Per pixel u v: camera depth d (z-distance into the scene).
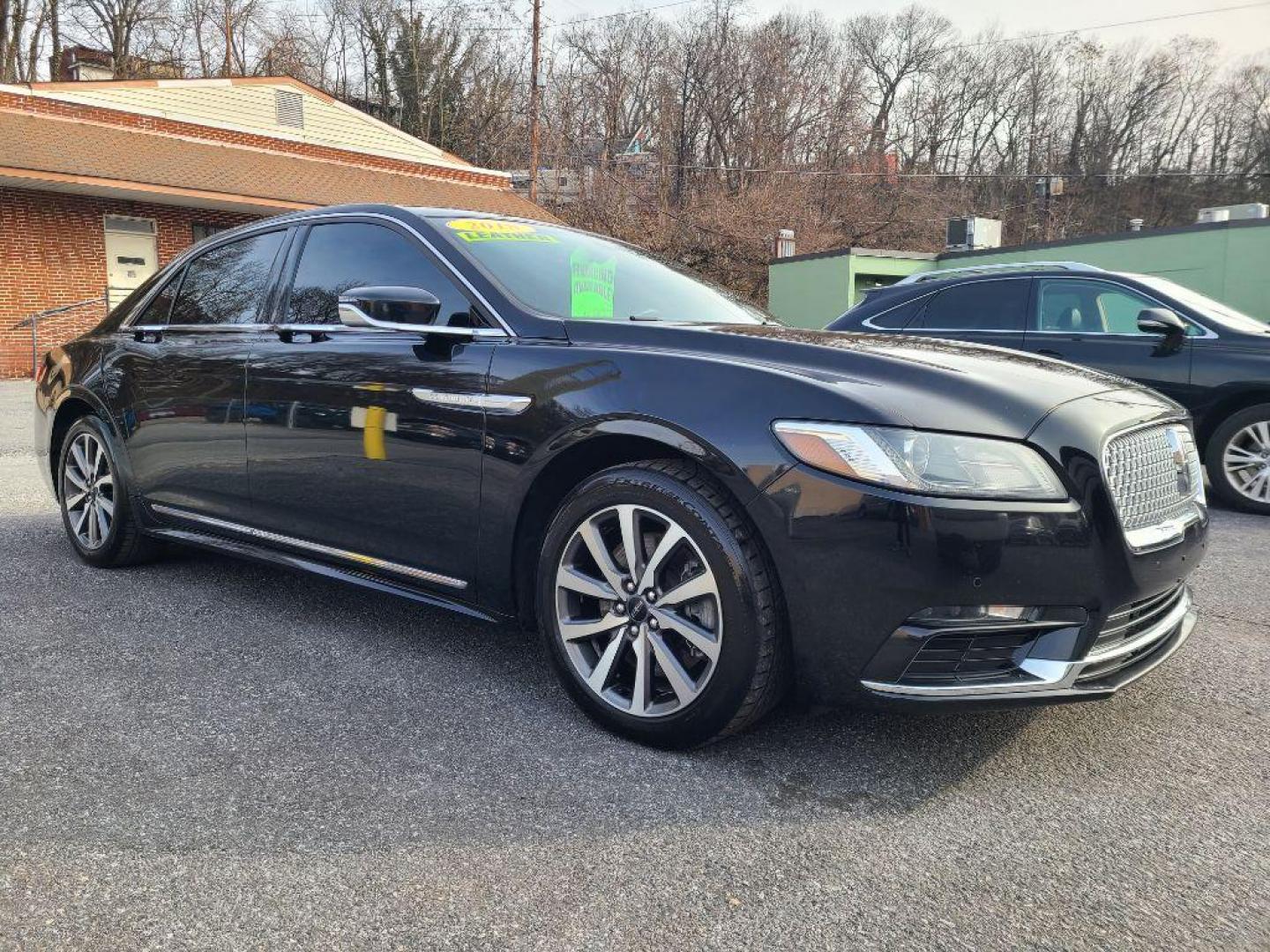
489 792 2.20
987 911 1.78
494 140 43.50
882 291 7.34
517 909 1.76
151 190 16.81
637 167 35.06
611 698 2.50
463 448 2.73
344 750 2.40
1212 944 1.69
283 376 3.24
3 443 8.25
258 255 3.63
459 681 2.89
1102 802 2.22
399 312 2.69
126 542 4.04
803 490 2.17
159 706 2.65
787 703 2.74
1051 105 52.91
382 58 44.97
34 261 17.09
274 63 45.97
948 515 2.08
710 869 1.90
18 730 2.48
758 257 30.00
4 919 1.69
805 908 1.78
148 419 3.79
